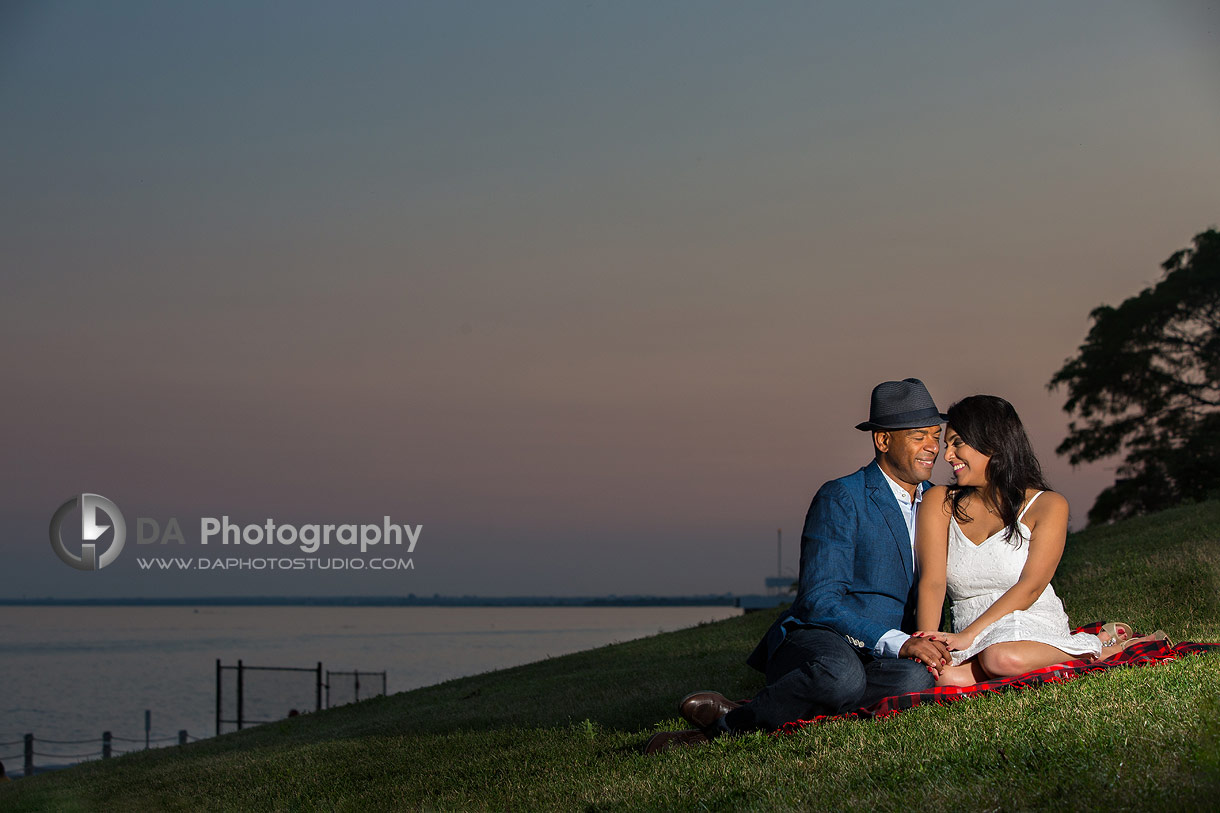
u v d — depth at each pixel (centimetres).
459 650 11081
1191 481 3728
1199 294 3719
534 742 874
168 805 934
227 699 5688
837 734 567
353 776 875
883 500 638
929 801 430
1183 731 448
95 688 7094
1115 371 3834
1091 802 395
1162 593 1098
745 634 1891
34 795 1175
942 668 591
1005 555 630
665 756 643
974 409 639
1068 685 566
